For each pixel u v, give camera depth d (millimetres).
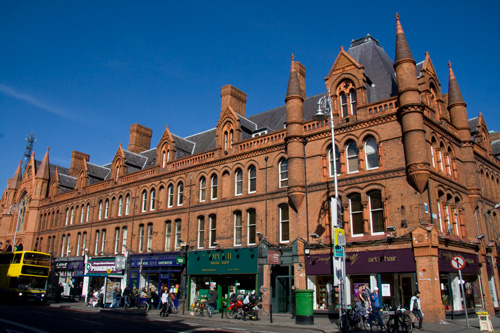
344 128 24391
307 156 25750
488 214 28938
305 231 24594
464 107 28172
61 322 18297
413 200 20906
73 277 41781
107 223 39688
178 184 34000
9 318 19266
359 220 22953
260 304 23281
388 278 21500
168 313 24656
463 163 27234
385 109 23141
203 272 28953
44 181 53031
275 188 26891
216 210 30000
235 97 37250
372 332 16375
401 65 22453
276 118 33500
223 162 30594
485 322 16703
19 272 34281
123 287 35000
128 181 38781
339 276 20547
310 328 17578
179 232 32719
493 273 27000
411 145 21188
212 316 24297
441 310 18953
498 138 38812
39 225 51062
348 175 23672
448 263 21250
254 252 26250
